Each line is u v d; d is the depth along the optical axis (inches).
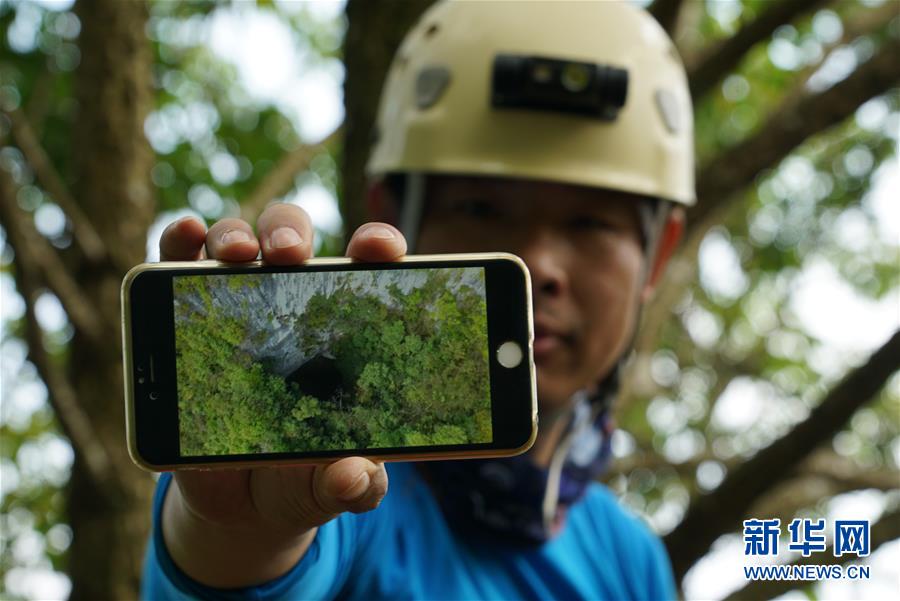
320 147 157.8
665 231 107.4
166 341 52.2
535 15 96.5
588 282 88.0
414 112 96.6
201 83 198.5
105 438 122.0
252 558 56.5
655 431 276.7
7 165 123.1
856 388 127.9
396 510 77.8
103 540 120.2
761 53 189.0
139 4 137.9
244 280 53.1
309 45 205.5
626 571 93.9
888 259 267.4
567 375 86.4
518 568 82.0
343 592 71.4
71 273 126.7
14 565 215.5
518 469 82.2
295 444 52.1
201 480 52.8
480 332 53.8
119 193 131.7
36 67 169.8
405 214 94.8
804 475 204.8
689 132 106.0
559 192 89.7
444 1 105.3
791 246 259.8
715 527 134.1
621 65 96.4
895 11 166.9
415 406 53.2
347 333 53.4
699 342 295.0
